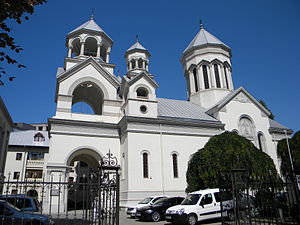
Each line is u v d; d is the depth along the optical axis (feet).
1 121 83.30
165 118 88.84
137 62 118.52
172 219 49.37
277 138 104.42
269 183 40.91
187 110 103.55
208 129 93.86
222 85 115.75
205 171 63.93
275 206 40.22
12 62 24.36
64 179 78.84
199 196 51.21
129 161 79.46
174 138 88.17
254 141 98.68
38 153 142.10
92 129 87.10
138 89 91.15
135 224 52.80
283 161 75.92
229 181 41.14
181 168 85.56
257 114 103.45
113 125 89.56
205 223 51.06
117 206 32.76
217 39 127.03
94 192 38.73
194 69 122.93
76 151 83.61
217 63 118.42
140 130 84.07
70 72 91.71
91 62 95.61
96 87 95.76
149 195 78.43
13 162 136.36
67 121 84.02
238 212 38.83
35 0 24.00
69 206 104.94
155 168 82.12
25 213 34.60
